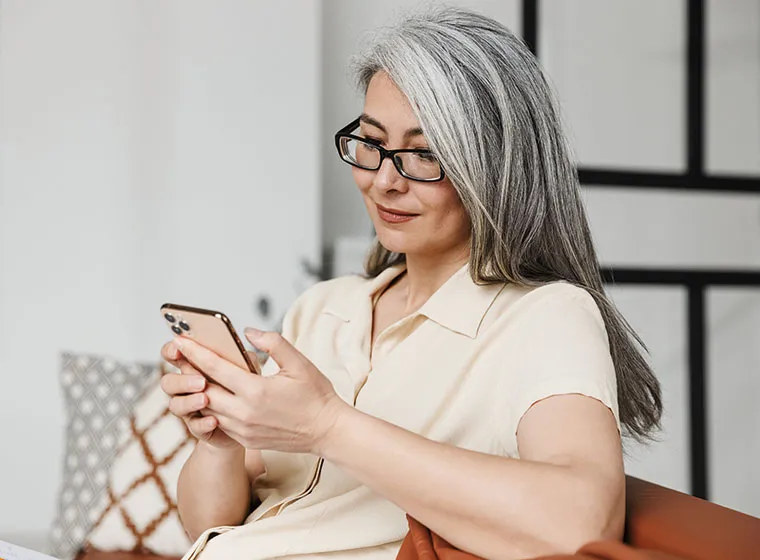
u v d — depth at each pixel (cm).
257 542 129
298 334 160
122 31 309
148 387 232
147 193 311
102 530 218
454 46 130
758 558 104
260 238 319
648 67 362
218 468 140
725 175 372
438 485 104
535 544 103
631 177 360
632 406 143
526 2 349
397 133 132
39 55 303
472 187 130
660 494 128
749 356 381
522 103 134
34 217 303
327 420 107
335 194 350
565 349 119
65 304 305
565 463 108
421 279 148
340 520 131
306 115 323
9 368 301
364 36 148
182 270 313
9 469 300
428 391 135
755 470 383
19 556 124
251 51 319
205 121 315
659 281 366
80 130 306
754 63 374
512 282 137
